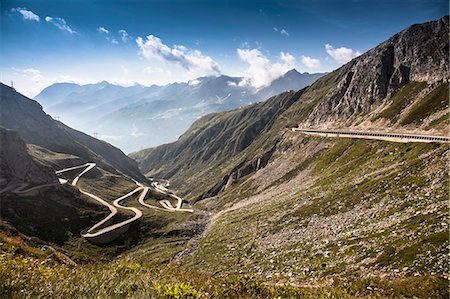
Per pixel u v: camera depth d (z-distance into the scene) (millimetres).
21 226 108875
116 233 132250
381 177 97875
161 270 16781
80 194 153750
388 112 179125
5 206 113562
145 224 145500
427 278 26312
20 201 120688
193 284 14727
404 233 52656
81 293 11219
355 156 147750
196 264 93438
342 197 98375
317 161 176250
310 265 59750
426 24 198875
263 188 194500
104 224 136125
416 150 110625
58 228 120125
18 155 140250
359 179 110250
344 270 50062
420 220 54906
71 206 138500
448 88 155625
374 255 49844
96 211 144625
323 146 191000
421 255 40531
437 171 76188
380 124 176500
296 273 58656
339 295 17969
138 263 17641
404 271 38562
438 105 150000
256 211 134750
